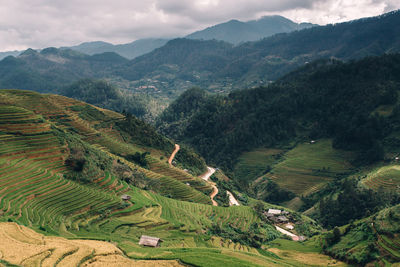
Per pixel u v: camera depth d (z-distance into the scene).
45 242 51.50
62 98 181.50
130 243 65.06
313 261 77.31
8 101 140.38
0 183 75.88
